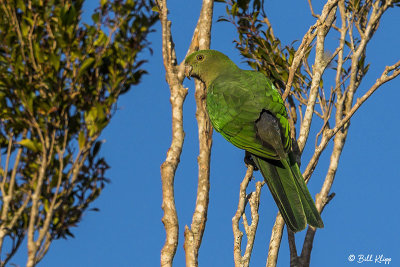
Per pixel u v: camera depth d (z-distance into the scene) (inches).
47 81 420.8
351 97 506.9
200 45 519.2
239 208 379.6
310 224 392.8
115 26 442.0
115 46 443.5
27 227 441.4
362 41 506.6
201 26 518.6
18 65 426.3
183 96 381.1
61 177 423.8
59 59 422.9
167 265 335.6
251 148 426.3
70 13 422.6
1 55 430.0
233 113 447.2
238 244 371.2
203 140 433.4
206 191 414.9
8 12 432.5
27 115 426.9
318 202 474.0
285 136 430.3
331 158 488.4
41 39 436.5
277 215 434.9
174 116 374.9
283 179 409.1
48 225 418.0
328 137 430.6
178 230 344.2
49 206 431.2
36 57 426.3
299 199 398.9
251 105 447.2
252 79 474.6
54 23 434.9
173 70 388.8
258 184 394.0
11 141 448.5
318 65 442.9
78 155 430.0
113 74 441.1
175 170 360.2
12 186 441.1
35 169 436.1
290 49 527.2
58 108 427.8
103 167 442.3
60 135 435.5
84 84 438.3
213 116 457.7
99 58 438.3
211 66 511.2
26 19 430.6
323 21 445.7
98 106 423.5
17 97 430.6
